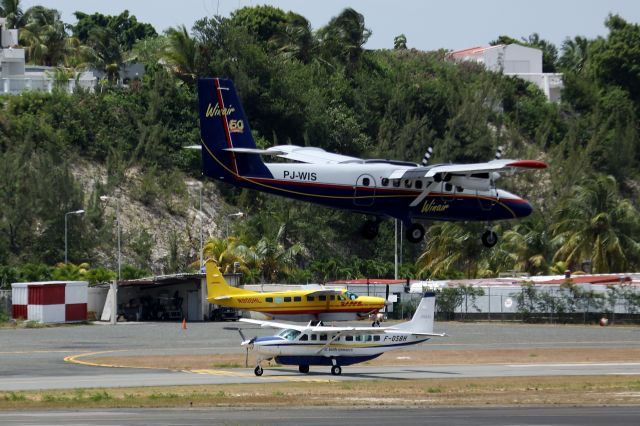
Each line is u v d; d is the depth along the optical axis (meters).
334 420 147.50
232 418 148.38
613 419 151.00
